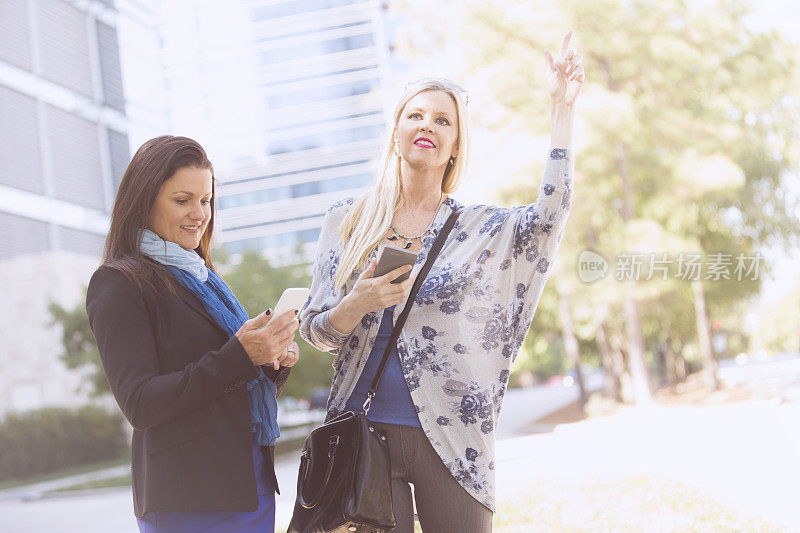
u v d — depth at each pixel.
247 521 2.20
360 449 2.27
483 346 2.43
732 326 30.61
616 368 29.98
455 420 2.37
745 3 17.72
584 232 17.20
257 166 66.88
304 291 2.25
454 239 2.49
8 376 24.81
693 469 7.15
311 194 66.25
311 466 2.33
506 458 10.88
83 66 27.73
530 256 2.45
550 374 74.69
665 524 4.90
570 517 5.32
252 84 65.62
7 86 24.45
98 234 28.48
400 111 2.61
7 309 24.91
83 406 24.33
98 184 28.25
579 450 10.67
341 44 64.75
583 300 18.12
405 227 2.59
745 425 11.73
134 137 30.28
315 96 65.06
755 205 17.81
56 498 15.75
